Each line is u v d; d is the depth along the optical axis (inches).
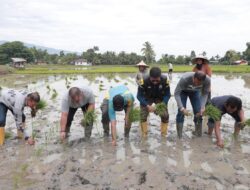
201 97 289.7
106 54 4729.3
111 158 238.4
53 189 189.5
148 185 192.7
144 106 291.9
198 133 299.0
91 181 199.3
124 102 276.4
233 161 231.9
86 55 4911.4
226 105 271.6
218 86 871.1
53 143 277.4
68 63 5049.2
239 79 1207.6
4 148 263.1
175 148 262.4
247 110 436.1
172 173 209.5
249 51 4549.7
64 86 908.0
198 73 262.1
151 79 267.9
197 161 231.5
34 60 4943.4
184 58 4377.5
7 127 336.8
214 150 257.1
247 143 277.4
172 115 408.2
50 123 357.7
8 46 4493.1
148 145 271.0
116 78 1280.8
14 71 1983.3
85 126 287.6
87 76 1486.2
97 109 454.6
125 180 199.9
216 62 4658.0
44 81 1148.5
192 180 198.8
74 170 216.4
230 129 327.3
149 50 4453.7
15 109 263.4
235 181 198.1
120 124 350.9
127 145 271.3
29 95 263.3
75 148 263.6
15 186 192.9
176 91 289.3
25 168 219.9
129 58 4601.4
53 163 228.7
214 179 200.8
